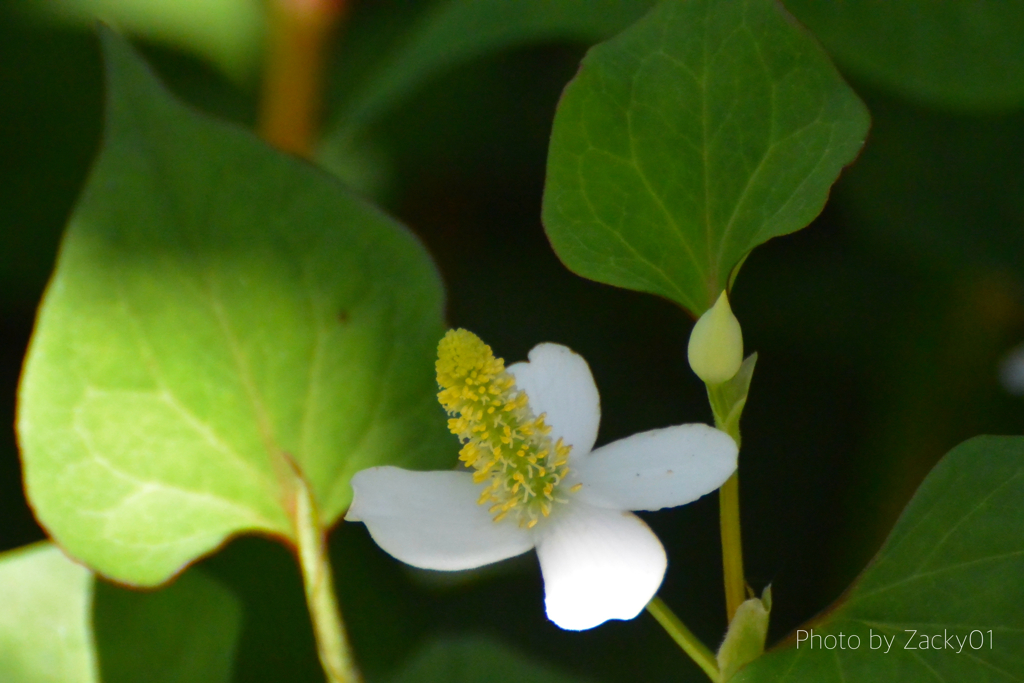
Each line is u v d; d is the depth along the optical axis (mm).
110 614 393
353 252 381
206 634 396
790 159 364
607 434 573
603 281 365
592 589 359
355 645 439
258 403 380
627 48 366
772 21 365
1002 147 537
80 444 376
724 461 361
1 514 515
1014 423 553
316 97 529
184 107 380
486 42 428
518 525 364
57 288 376
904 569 361
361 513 363
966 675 355
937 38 415
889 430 563
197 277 379
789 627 504
